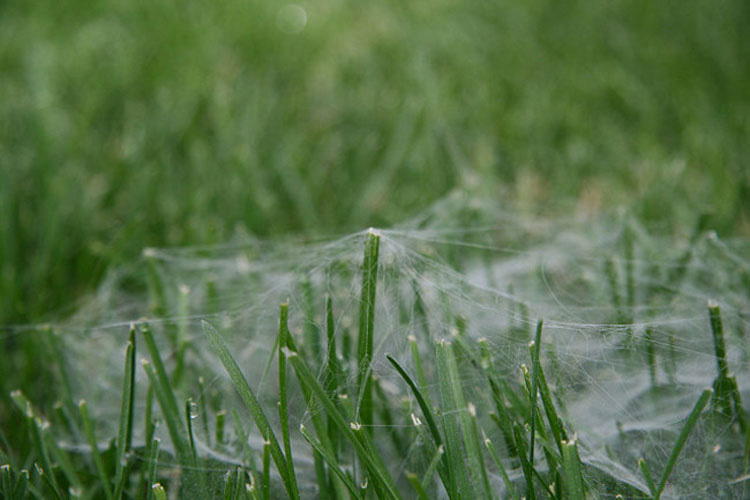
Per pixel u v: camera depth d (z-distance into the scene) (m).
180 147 0.60
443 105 0.67
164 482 0.35
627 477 0.34
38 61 0.71
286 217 0.52
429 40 0.85
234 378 0.33
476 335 0.36
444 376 0.33
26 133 0.59
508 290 0.39
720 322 0.36
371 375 0.34
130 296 0.43
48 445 0.35
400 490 0.35
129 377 0.34
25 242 0.47
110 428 0.37
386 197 0.54
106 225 0.49
